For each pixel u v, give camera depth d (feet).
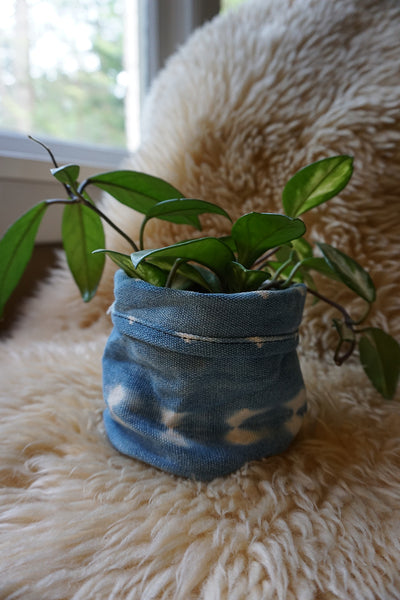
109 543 0.83
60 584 0.76
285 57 1.62
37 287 2.05
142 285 0.92
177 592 0.76
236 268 0.93
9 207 1.86
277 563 0.80
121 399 1.01
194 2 2.45
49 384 1.32
